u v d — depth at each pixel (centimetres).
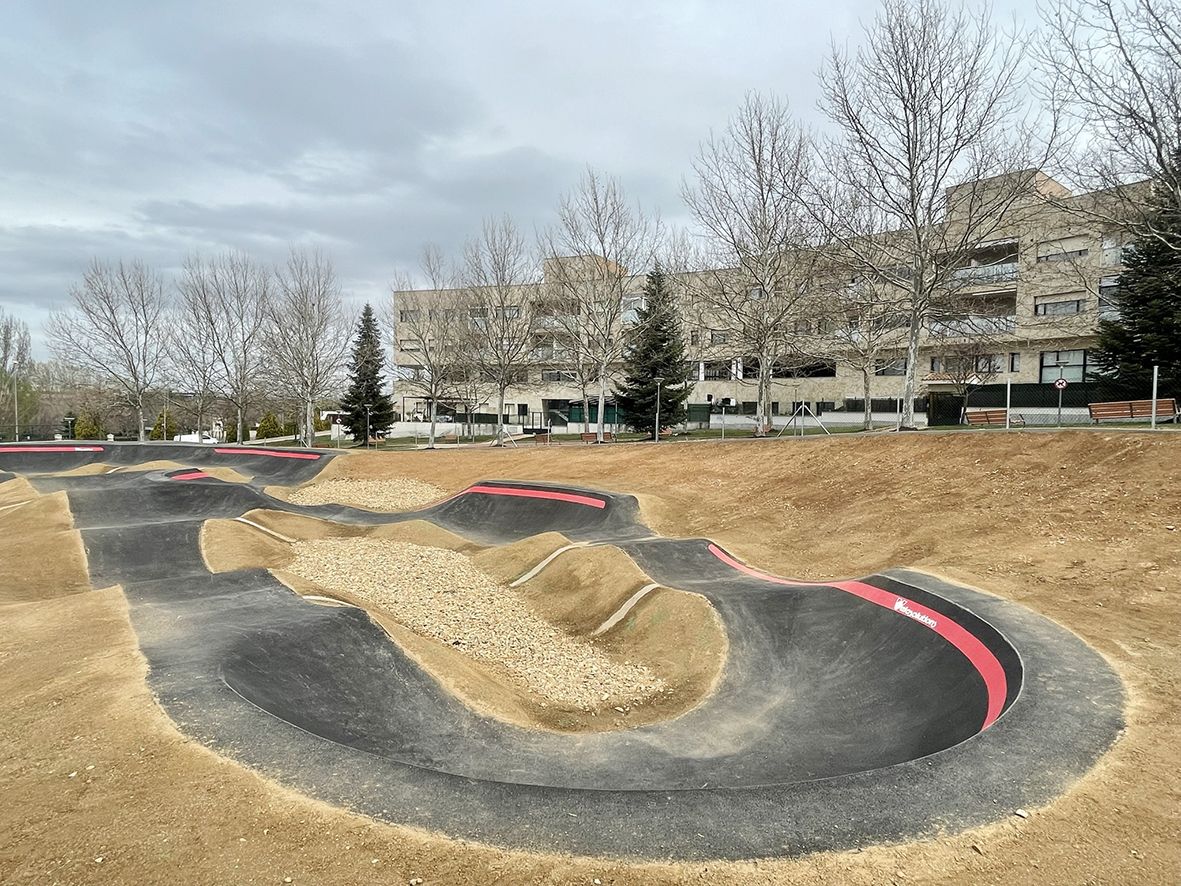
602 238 3294
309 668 830
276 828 423
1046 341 3516
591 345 3803
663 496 2116
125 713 595
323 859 392
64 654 786
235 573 1235
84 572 1456
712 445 2588
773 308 2823
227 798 458
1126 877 377
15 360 6306
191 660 746
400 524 2102
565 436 5059
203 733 555
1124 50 1315
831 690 888
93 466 3350
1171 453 1273
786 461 2147
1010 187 2117
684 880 377
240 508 2302
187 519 1888
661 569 1377
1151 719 566
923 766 503
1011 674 702
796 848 406
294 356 4250
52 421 6150
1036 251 3084
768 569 1382
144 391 4822
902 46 1988
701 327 3912
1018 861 393
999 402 3197
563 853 400
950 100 1970
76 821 434
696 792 469
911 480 1673
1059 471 1420
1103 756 510
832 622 1049
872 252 2456
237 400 4766
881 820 435
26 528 1905
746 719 822
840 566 1330
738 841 413
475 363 3922
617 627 1174
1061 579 979
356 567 1631
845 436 2122
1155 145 1304
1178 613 809
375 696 820
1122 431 1441
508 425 5822
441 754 709
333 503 2614
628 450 2811
